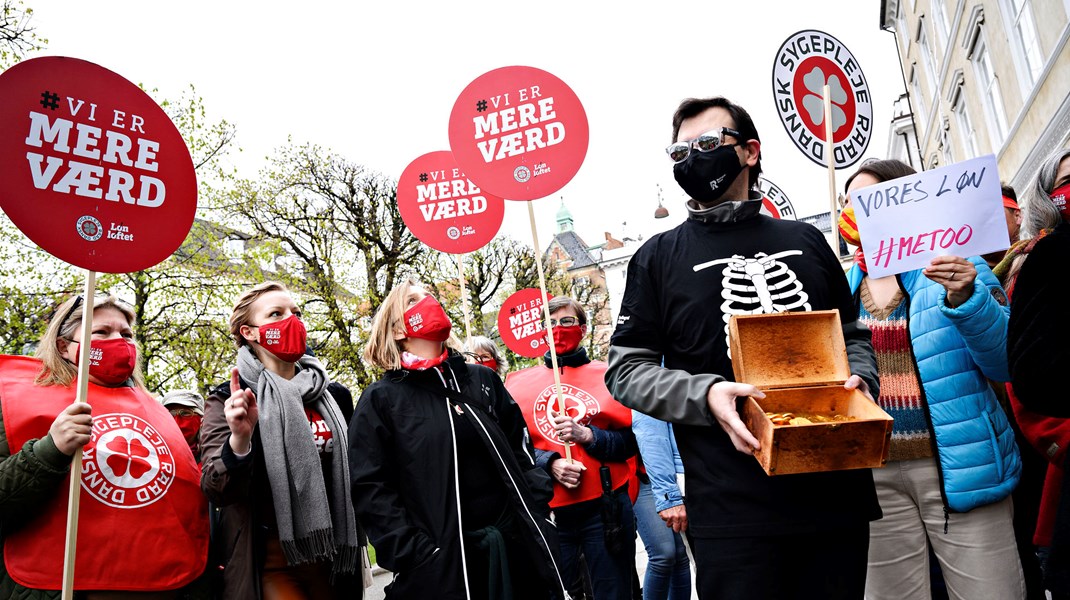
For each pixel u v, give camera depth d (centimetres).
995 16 1522
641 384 234
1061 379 196
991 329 274
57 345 307
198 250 1716
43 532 275
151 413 322
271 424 332
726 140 246
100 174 292
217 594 323
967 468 294
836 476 222
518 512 313
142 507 294
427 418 315
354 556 345
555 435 476
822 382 231
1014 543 298
